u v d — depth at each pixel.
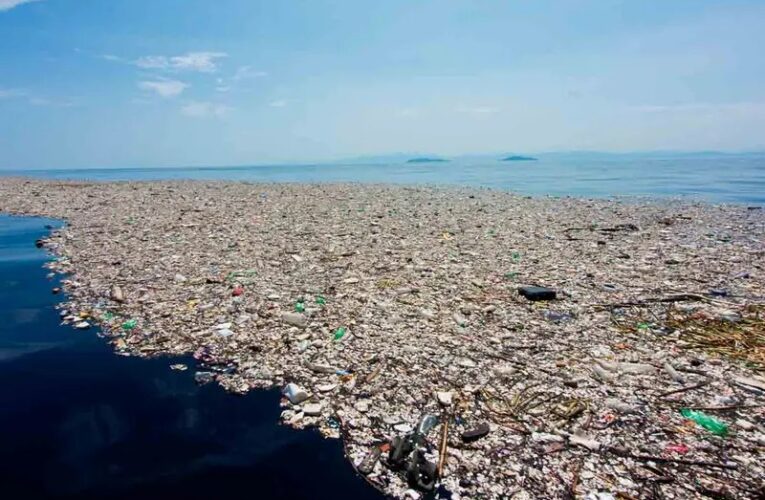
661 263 16.50
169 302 12.45
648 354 9.19
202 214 29.23
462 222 26.41
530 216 28.92
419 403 7.54
